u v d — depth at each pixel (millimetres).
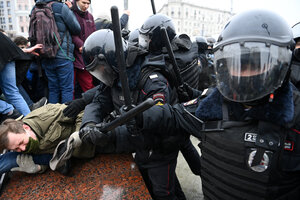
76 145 1354
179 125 1094
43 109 1583
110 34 1351
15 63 2156
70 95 2586
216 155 874
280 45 703
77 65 2684
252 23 743
